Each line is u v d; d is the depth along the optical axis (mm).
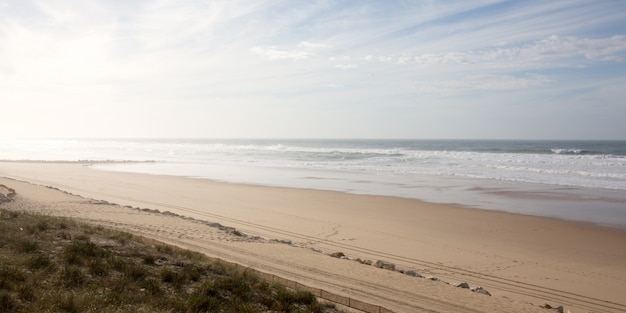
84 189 31234
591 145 126625
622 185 33125
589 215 22656
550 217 22125
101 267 8656
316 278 10688
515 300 10438
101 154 81875
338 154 70125
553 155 60375
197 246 13508
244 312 7348
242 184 34562
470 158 56656
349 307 8742
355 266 12297
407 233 18625
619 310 10711
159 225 16938
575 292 11953
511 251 16141
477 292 10953
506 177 38125
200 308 7340
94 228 13211
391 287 10375
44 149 105000
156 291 7852
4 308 6324
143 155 77688
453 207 24719
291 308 7867
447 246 16625
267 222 20344
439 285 11031
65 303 6684
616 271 13961
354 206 24828
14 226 11883
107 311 6590
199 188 32094
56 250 9914
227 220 20672
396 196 28438
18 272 7746
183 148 105250
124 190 30922
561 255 15750
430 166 48125
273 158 64312
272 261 12164
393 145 133500
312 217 21656
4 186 25375
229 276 9414
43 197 23703
